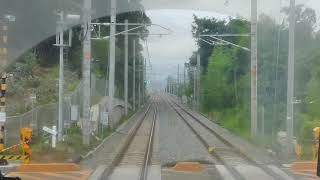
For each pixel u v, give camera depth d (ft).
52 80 139.13
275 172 64.18
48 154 78.43
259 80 140.15
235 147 97.45
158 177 60.54
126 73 225.97
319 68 125.39
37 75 135.74
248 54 176.96
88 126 98.99
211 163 74.23
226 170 66.28
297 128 102.17
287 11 131.54
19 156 66.90
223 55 207.41
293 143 84.64
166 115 246.27
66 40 120.67
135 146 102.37
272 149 90.17
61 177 61.11
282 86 130.41
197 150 93.91
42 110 107.86
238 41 190.08
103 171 65.77
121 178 59.67
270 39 141.79
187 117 230.27
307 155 80.38
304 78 127.34
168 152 90.53
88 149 93.40
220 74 209.67
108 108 153.28
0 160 63.52
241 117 159.63
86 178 60.29
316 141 72.84
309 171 65.10
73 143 94.84
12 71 123.75
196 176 61.21
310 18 136.87
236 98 184.24
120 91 263.70
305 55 129.29
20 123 96.02
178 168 68.13
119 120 193.36
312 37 134.21
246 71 182.09
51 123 111.86
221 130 149.07
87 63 100.01
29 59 130.93
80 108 140.56
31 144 85.81
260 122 130.21
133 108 289.53
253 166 70.33
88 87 100.01
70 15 89.92
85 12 94.27
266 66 140.05
